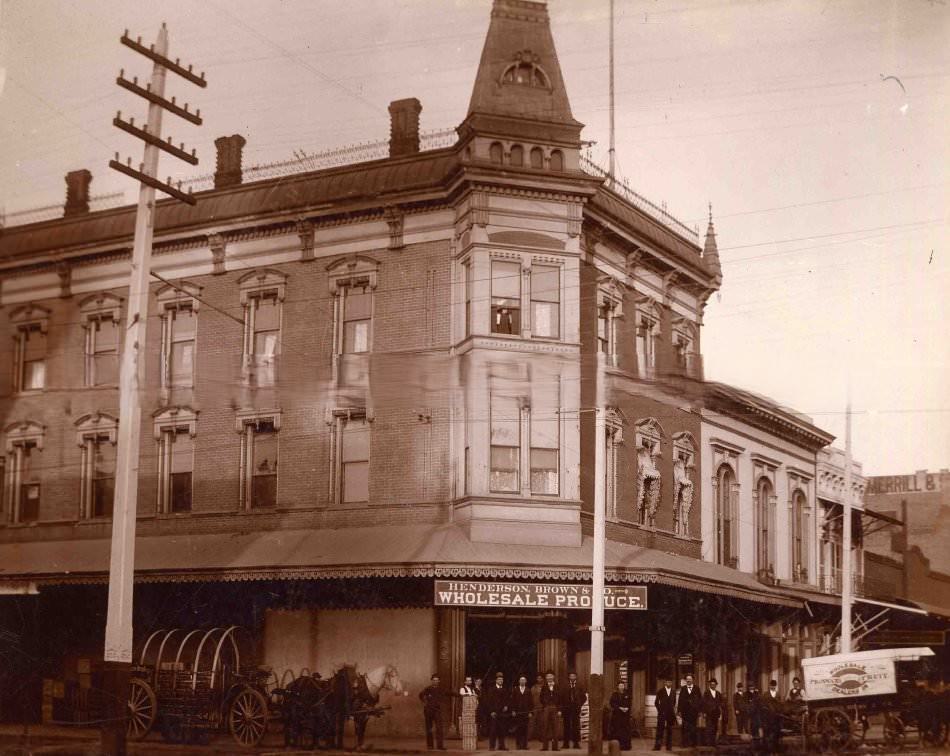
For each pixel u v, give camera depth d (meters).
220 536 33.59
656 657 33.94
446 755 25.92
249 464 33.97
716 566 38.62
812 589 44.38
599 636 26.64
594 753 25.94
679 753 27.88
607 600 30.61
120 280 37.16
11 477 37.44
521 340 30.98
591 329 33.53
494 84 32.34
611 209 35.09
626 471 35.00
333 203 33.41
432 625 29.78
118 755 24.92
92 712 31.39
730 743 30.66
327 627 30.67
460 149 32.25
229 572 30.98
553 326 31.45
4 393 38.03
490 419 30.53
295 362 33.72
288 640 30.92
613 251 35.41
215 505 34.09
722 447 40.56
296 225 34.19
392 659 29.95
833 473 47.72
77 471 36.72
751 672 39.19
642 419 36.06
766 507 43.03
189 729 26.95
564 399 31.12
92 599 34.16
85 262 37.78
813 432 45.25
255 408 34.03
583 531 31.92
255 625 31.28
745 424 41.94
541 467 30.73
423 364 31.92
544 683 27.70
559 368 31.20
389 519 31.64
